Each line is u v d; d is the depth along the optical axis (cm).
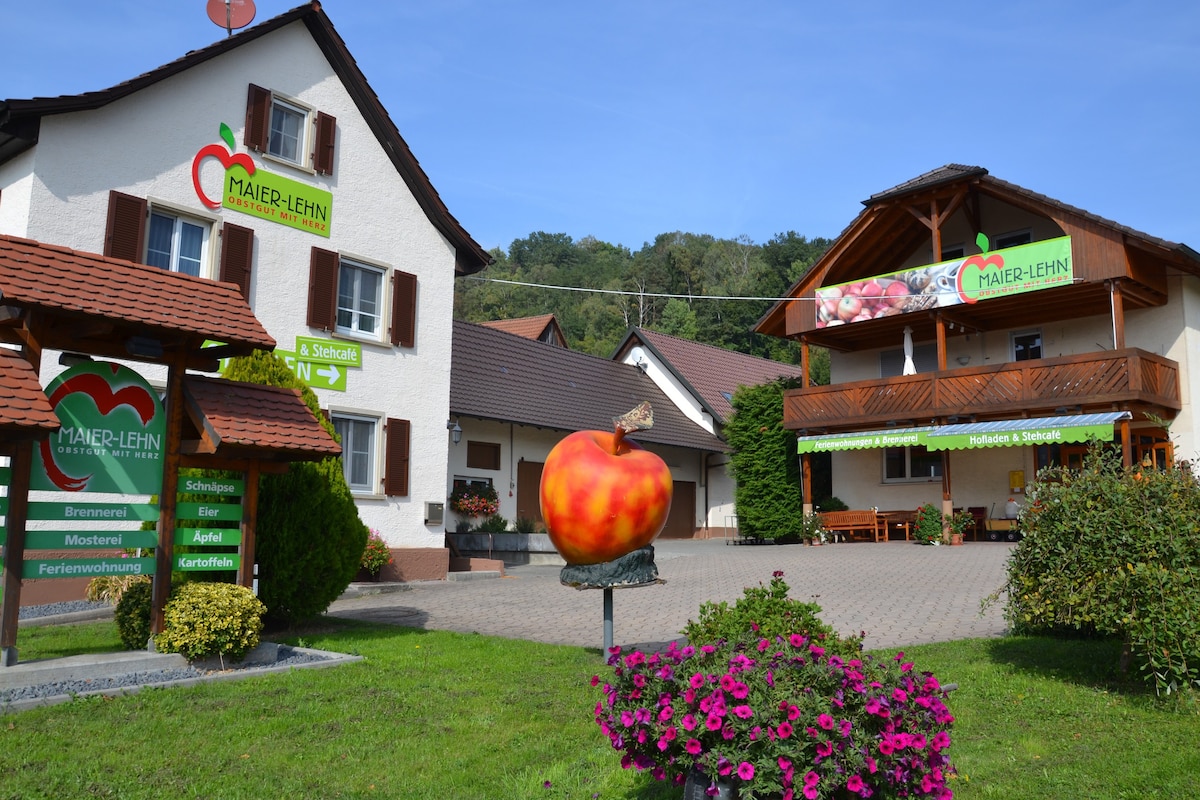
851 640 636
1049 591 745
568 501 807
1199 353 2234
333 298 1673
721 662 449
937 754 423
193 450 855
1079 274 2056
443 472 1847
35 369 748
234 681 768
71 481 783
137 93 1406
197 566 871
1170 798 501
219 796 508
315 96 1683
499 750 594
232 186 1530
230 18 1602
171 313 819
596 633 1074
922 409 2311
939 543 2214
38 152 1291
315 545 1023
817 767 397
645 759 441
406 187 1839
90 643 926
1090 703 697
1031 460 2394
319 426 933
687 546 2575
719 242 9831
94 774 534
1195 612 672
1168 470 764
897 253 2680
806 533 2480
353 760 571
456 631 1093
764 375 3900
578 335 8375
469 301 8406
